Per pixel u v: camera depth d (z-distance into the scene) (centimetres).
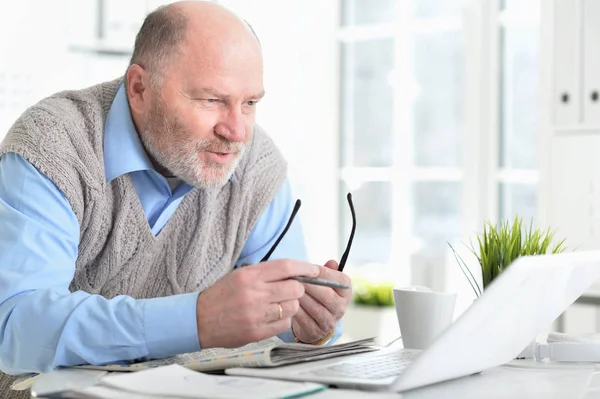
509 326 115
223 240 175
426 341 138
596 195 309
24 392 159
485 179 383
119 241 160
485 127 382
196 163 150
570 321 302
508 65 376
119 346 125
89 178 152
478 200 384
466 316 98
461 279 361
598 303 296
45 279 138
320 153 445
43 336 127
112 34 390
